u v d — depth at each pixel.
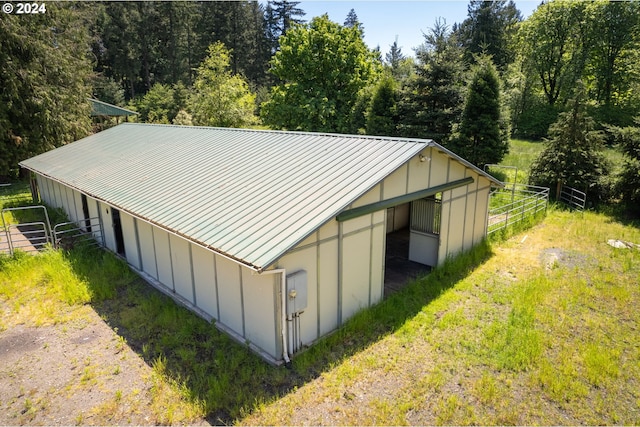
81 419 5.82
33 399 6.24
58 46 24.75
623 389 6.34
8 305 9.16
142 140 16.36
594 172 17.08
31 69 22.36
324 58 29.50
